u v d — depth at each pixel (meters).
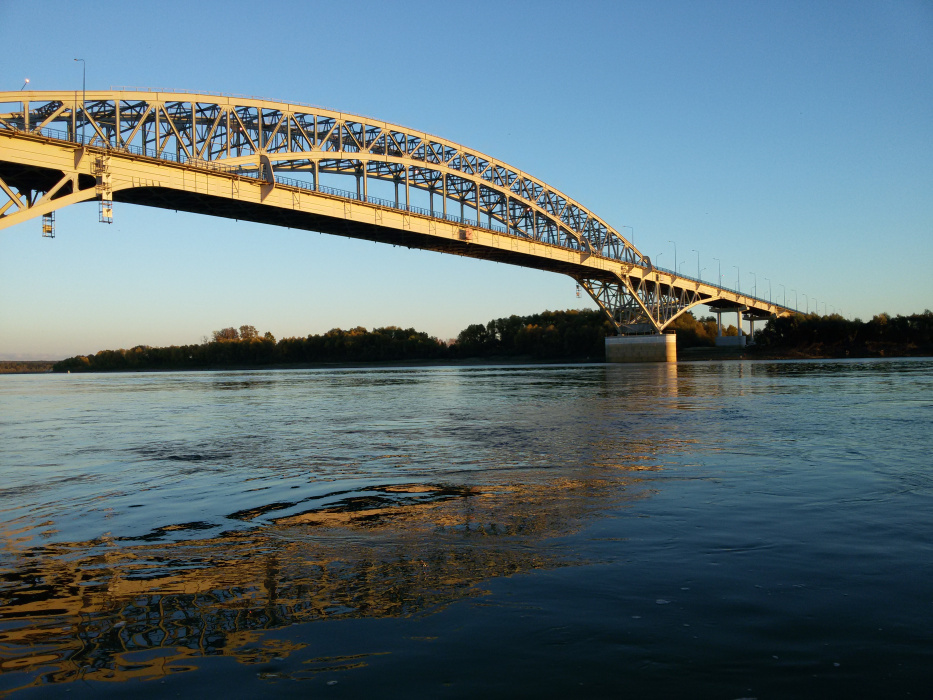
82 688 4.29
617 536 7.36
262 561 6.79
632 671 4.35
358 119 75.00
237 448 16.44
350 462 13.67
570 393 37.56
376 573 6.31
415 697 4.09
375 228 74.56
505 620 5.14
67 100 49.31
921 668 4.32
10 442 18.52
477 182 92.06
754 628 4.93
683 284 128.25
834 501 8.98
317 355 171.38
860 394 31.33
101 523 8.66
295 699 4.11
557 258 99.56
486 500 9.49
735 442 15.33
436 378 71.56
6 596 5.91
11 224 44.12
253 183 60.44
